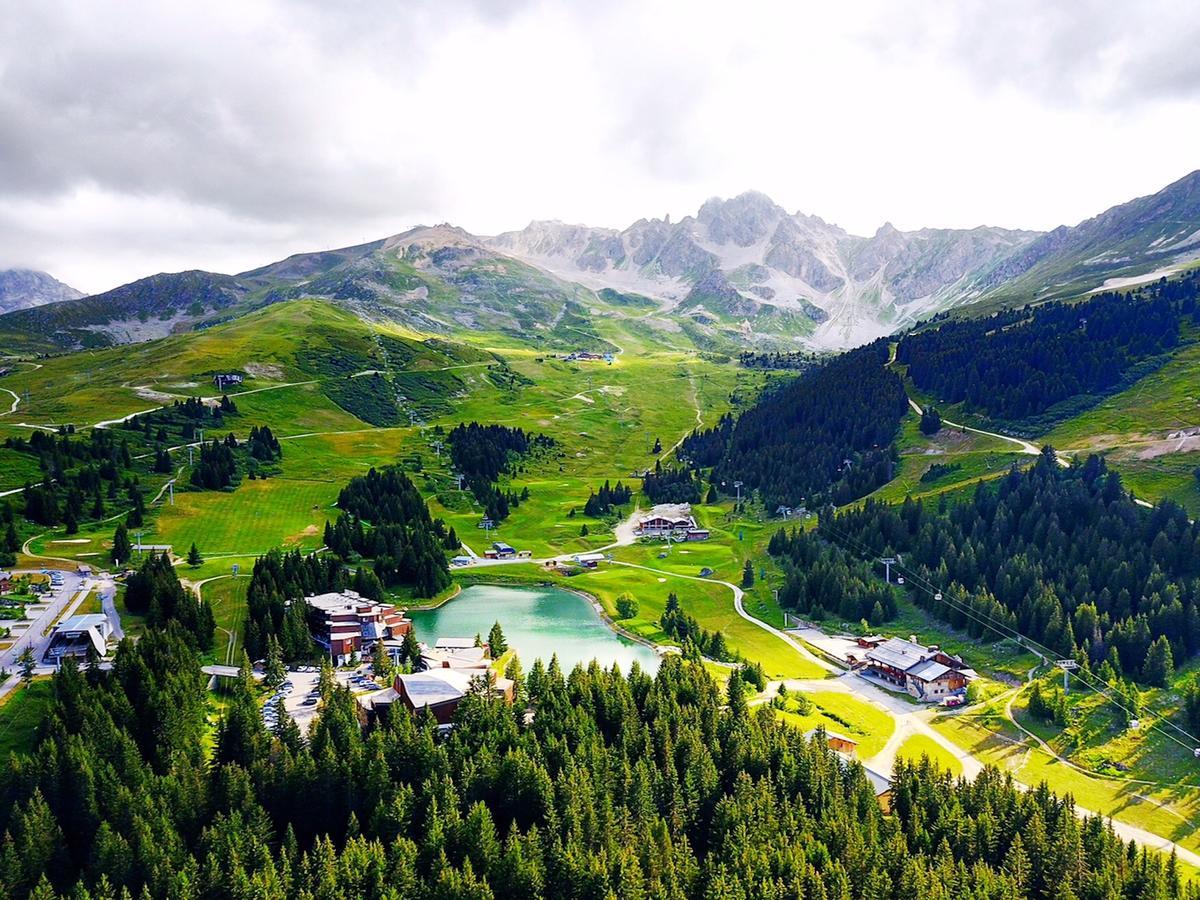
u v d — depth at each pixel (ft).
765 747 350.84
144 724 342.85
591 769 326.44
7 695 368.68
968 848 301.43
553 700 377.71
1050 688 467.11
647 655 531.09
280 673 428.15
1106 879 280.31
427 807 297.94
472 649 501.97
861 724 433.89
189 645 446.60
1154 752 408.05
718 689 425.28
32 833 269.85
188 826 293.84
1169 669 468.75
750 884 274.98
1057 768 397.80
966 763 399.65
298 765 312.91
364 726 377.30
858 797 325.21
